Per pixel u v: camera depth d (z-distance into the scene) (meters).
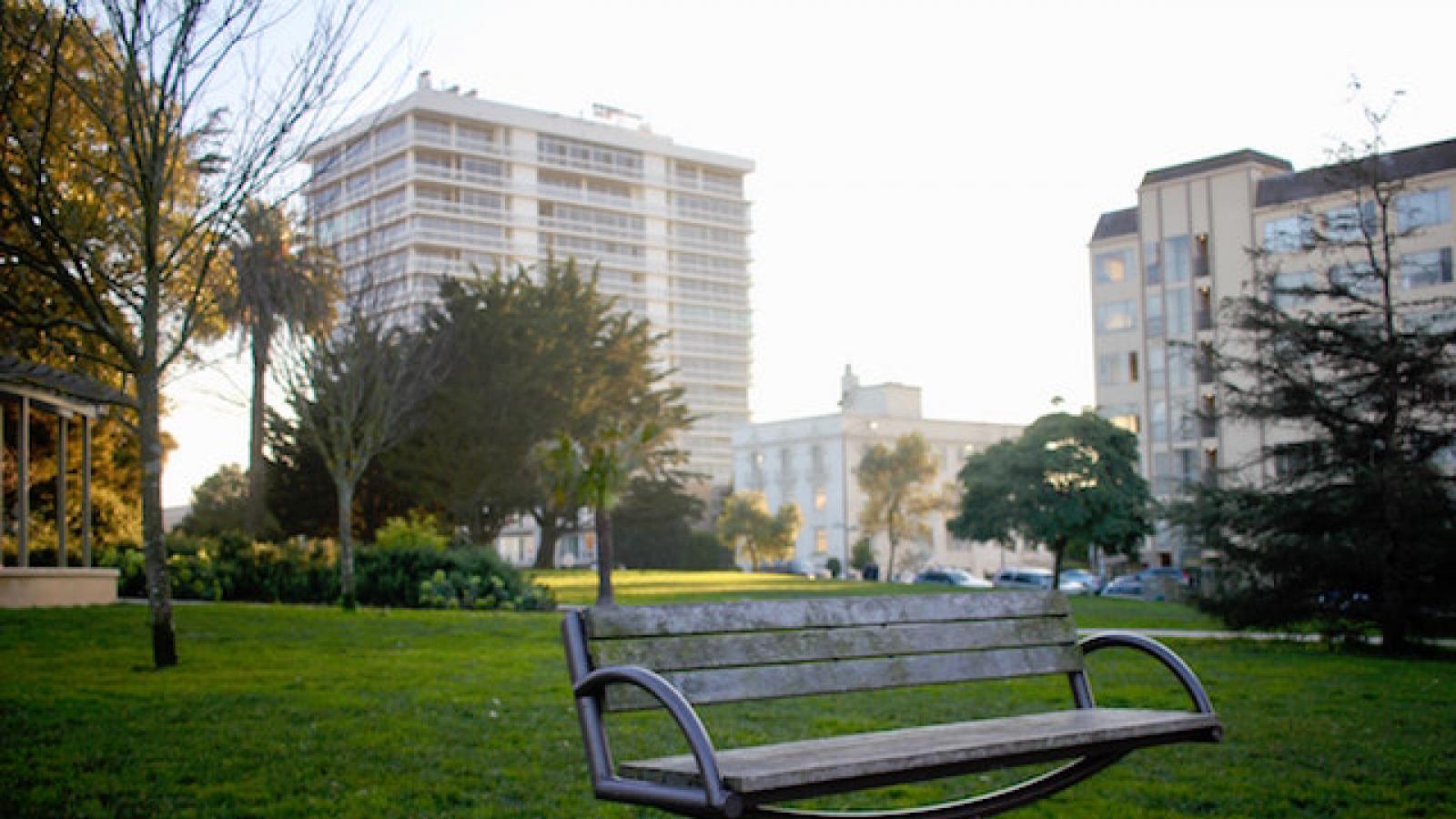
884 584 45.09
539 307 46.47
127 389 24.06
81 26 11.52
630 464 28.09
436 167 119.06
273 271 20.44
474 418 41.94
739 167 141.25
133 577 27.03
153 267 12.18
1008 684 11.67
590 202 129.38
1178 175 60.06
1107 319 63.28
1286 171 59.31
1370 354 18.50
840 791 3.66
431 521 30.42
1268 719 9.32
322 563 27.06
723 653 4.30
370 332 23.58
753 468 95.88
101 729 8.34
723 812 3.33
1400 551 17.81
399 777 6.86
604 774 3.84
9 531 26.92
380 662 13.32
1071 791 6.49
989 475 44.00
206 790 6.50
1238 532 19.58
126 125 12.56
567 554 101.31
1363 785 6.69
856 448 89.44
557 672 12.46
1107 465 43.03
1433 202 50.28
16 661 12.88
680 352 135.25
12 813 5.95
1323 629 18.67
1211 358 20.23
